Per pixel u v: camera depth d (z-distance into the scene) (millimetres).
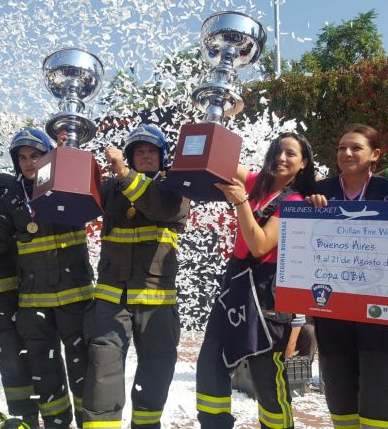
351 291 2689
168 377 3225
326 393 2994
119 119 4906
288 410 2910
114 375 3053
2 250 3541
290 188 3053
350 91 11031
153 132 3348
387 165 10516
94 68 3375
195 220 4973
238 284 2932
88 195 2836
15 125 4820
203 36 3291
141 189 3000
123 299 3195
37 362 3486
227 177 2709
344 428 2934
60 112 3193
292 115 11203
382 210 2656
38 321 3447
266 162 3076
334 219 2742
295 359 5012
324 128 11227
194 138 2697
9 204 3508
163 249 3266
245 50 3256
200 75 4629
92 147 4754
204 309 5445
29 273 3473
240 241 3008
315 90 11117
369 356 2705
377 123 10953
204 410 2920
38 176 2947
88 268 3584
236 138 2734
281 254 2830
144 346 3209
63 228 3490
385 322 2617
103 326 3123
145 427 3176
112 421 3025
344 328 2906
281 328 2930
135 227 3248
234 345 2865
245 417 4270
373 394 2680
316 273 2760
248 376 4855
